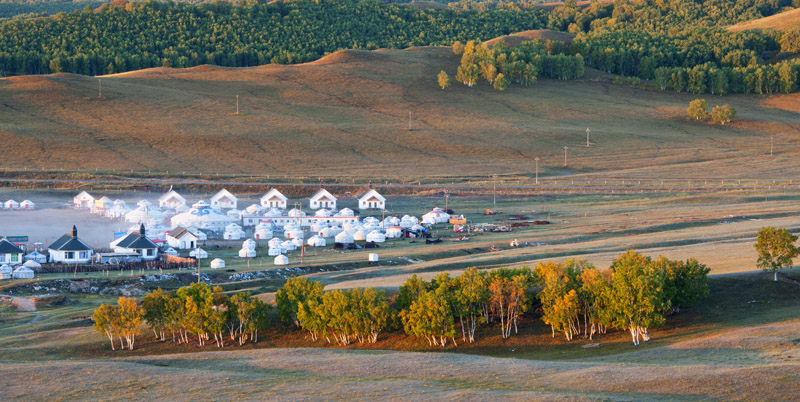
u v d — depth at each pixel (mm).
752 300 116125
